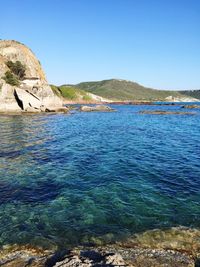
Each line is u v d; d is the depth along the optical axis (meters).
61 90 180.88
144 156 23.75
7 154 23.83
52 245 9.94
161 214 12.39
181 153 25.16
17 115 70.62
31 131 39.28
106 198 14.20
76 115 77.06
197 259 8.98
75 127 46.69
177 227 11.19
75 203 13.61
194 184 16.48
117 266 7.81
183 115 80.44
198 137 35.88
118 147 27.83
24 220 11.88
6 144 28.44
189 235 10.55
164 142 31.45
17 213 12.55
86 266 7.84
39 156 23.28
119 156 23.58
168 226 11.28
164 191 15.26
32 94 81.62
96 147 27.70
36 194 14.80
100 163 21.11
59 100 91.25
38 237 10.48
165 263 8.66
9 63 110.44
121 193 14.89
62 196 14.50
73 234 10.71
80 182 16.66
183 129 45.59
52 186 15.98
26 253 9.41
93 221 11.75
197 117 73.44
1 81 85.56
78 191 15.19
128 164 20.88
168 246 9.78
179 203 13.62
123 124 53.72
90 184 16.30
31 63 127.88
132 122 58.38
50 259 8.92
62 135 36.25
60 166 20.17
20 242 10.16
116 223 11.58
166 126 50.59
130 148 27.36
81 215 12.31
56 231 10.95
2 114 72.56
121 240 10.24
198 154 24.77
